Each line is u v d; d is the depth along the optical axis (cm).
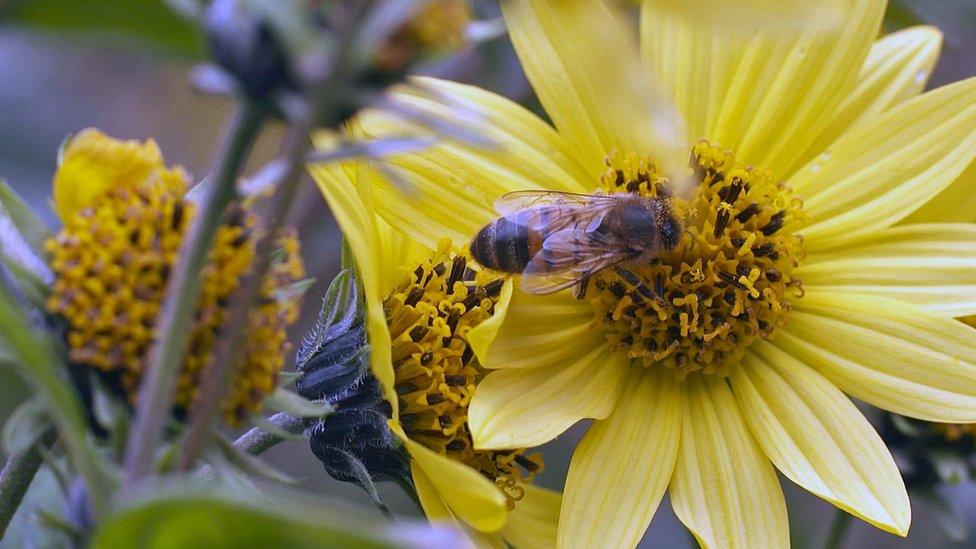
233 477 12
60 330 12
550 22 14
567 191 14
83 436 11
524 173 14
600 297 14
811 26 12
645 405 14
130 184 12
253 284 11
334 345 13
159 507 10
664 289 14
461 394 14
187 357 12
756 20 12
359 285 13
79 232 12
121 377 12
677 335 14
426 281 14
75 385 12
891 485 14
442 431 14
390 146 11
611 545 14
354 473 13
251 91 11
